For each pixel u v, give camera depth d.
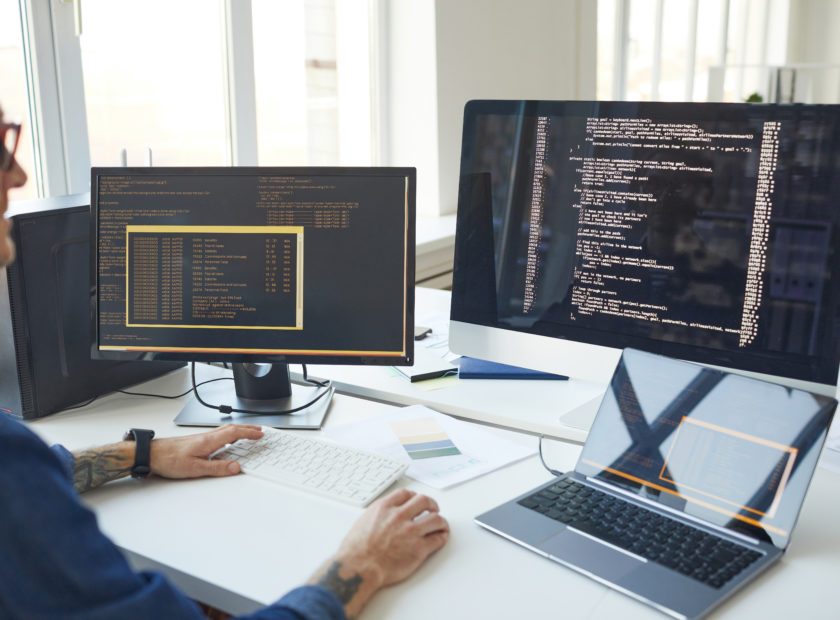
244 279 1.41
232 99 2.56
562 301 1.42
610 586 0.93
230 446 1.31
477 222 1.49
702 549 1.00
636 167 1.32
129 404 1.53
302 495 1.17
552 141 1.40
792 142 1.18
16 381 1.43
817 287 1.19
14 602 0.70
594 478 1.17
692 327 1.30
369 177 1.39
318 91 2.90
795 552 1.02
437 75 3.01
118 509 1.14
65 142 2.10
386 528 0.98
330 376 1.64
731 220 1.24
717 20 5.85
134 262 1.42
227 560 1.01
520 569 0.98
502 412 1.43
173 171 1.41
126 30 2.24
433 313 2.07
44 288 1.44
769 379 1.24
